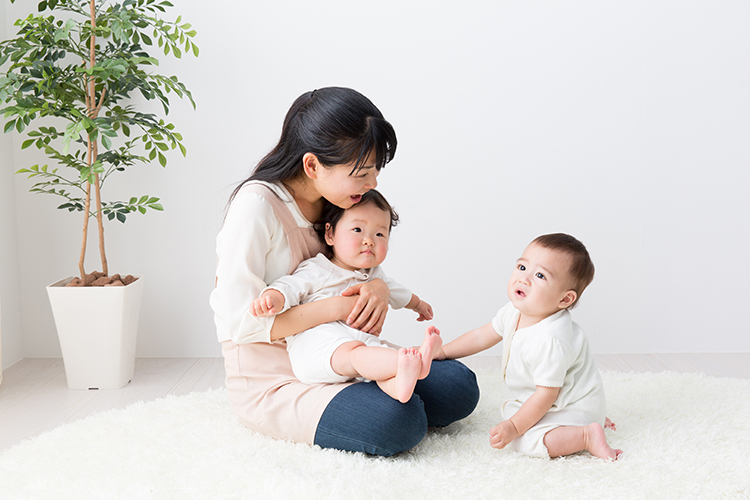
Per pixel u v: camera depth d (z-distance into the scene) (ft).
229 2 7.15
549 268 4.19
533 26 7.16
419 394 4.45
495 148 7.30
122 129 7.04
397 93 7.27
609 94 7.20
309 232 4.50
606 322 7.47
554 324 4.24
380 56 7.23
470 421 4.88
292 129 4.21
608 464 3.91
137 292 6.56
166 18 7.13
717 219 7.29
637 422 4.69
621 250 7.37
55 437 4.53
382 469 3.74
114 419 4.92
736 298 7.38
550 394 4.09
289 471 3.68
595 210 7.33
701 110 7.16
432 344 3.76
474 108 7.26
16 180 7.25
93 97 6.36
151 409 5.15
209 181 7.30
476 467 3.86
